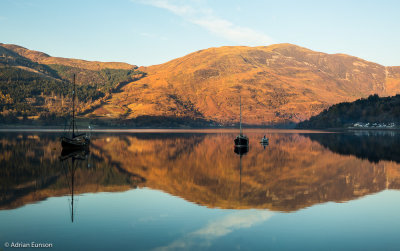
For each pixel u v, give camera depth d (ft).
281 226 72.95
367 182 126.31
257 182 126.82
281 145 337.31
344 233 68.80
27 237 65.51
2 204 89.71
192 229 70.54
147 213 81.92
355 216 80.53
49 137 429.79
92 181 125.08
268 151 265.95
